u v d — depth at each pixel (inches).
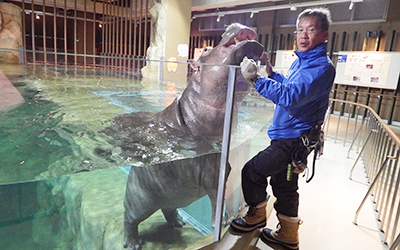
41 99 143.0
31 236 77.4
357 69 345.4
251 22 459.8
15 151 75.6
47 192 74.4
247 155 89.5
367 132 195.9
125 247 80.0
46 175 63.9
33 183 66.2
